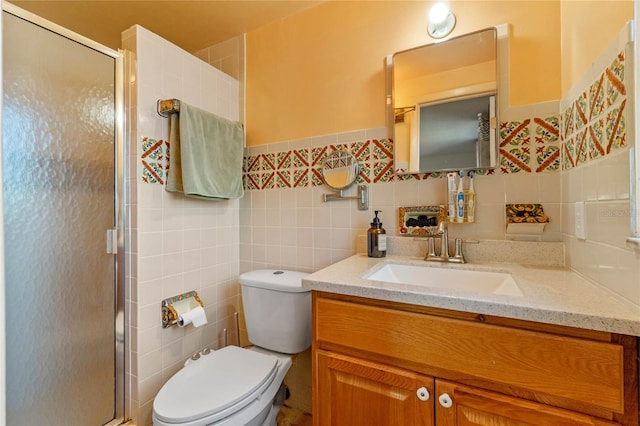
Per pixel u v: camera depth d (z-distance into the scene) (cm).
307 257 160
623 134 66
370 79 145
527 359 67
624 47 66
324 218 156
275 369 120
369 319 84
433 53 129
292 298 133
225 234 173
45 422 109
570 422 63
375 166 143
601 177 77
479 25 122
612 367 60
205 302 159
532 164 113
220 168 157
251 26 176
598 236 79
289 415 154
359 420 87
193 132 142
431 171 128
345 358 88
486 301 70
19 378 103
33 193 107
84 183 120
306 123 161
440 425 76
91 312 123
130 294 130
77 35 118
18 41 103
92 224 123
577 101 94
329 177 153
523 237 115
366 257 132
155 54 136
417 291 78
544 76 112
